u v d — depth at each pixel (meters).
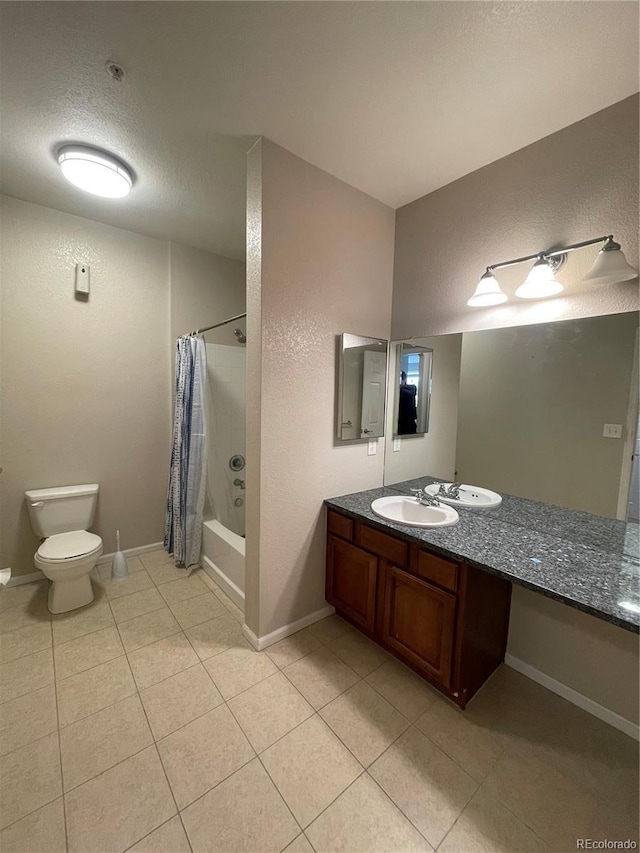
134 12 1.13
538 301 1.71
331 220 1.99
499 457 1.89
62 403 2.60
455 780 1.30
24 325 2.42
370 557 1.90
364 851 1.09
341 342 2.10
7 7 1.12
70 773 1.28
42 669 1.76
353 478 2.30
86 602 2.29
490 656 1.76
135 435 2.95
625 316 1.47
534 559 1.44
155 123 1.62
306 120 1.58
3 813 1.16
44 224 2.44
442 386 2.12
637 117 1.39
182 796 1.22
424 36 1.20
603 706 1.56
